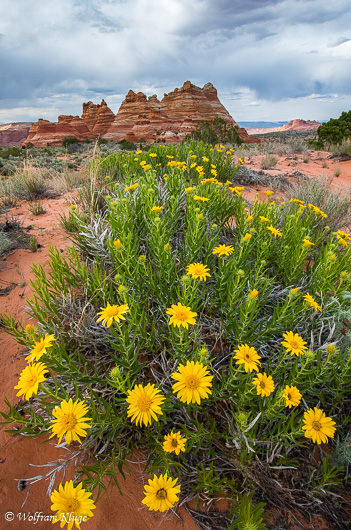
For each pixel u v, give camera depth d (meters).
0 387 2.44
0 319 3.09
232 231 4.10
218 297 2.67
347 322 2.32
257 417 1.66
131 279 2.62
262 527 1.35
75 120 109.12
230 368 1.82
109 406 1.69
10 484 1.86
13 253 4.47
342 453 1.87
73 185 8.93
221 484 1.82
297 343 1.77
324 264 2.84
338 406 2.20
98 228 3.82
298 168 13.94
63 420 1.29
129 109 106.81
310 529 1.72
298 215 3.74
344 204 5.89
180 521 1.74
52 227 5.50
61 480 1.88
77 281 3.05
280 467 1.81
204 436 1.81
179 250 3.42
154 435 1.92
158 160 6.60
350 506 1.83
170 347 2.42
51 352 1.78
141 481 1.88
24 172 8.66
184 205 4.41
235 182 9.23
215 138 19.08
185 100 104.81
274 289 3.13
